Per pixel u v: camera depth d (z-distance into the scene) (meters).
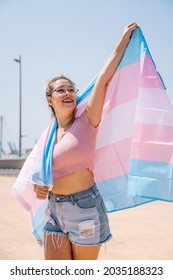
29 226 7.54
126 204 3.53
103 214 3.06
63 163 3.05
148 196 3.13
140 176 3.18
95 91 3.21
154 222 7.83
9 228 7.36
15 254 5.41
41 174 3.11
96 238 2.97
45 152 3.16
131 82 3.42
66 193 3.05
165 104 3.27
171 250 5.57
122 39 3.38
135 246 5.85
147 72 3.33
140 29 3.40
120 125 3.49
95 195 3.04
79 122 3.17
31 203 3.79
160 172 3.14
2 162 26.39
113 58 3.31
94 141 3.19
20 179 3.70
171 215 8.66
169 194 3.10
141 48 3.37
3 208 10.00
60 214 3.04
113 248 5.74
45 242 3.15
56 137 3.26
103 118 3.53
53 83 3.31
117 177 3.53
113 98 3.49
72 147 3.05
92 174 3.14
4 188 14.98
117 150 3.51
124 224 7.67
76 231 2.97
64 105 3.22
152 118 3.24
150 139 3.21
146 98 3.28
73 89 3.31
